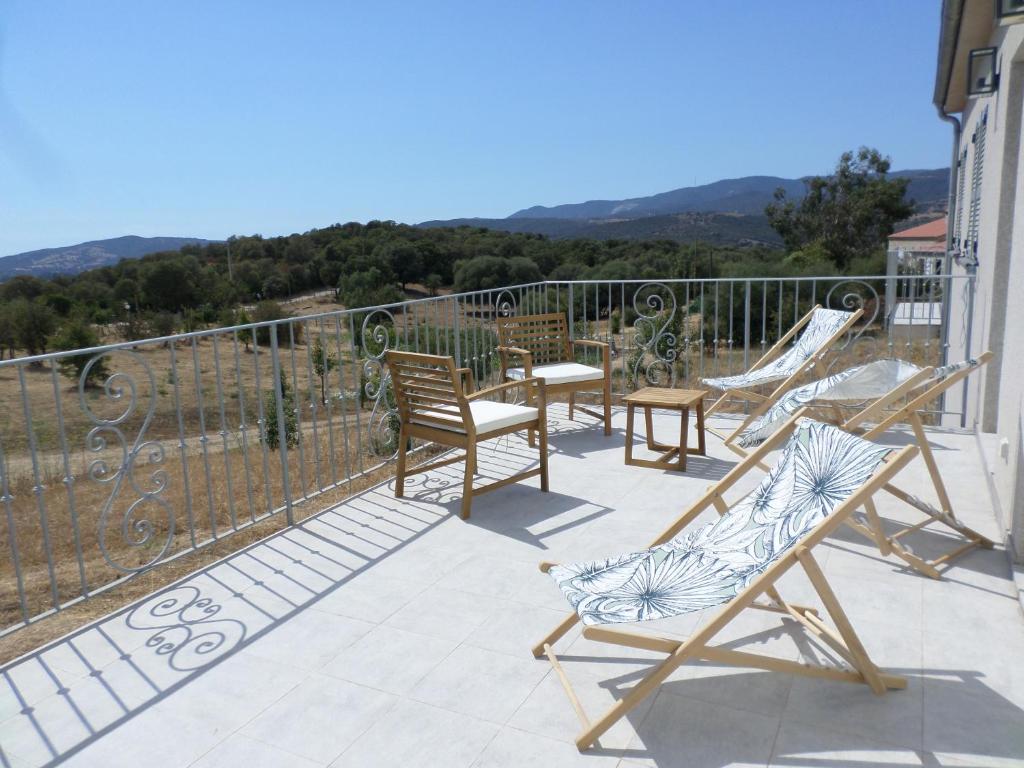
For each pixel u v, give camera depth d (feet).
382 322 15.39
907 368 10.75
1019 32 12.92
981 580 9.39
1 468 8.36
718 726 6.77
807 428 8.23
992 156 16.46
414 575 10.23
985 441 14.58
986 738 6.42
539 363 18.54
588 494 13.30
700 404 15.16
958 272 25.76
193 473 25.09
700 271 90.58
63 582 12.75
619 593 6.93
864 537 10.85
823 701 7.07
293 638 8.66
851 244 114.11
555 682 7.59
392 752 6.62
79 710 7.44
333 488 13.55
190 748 6.79
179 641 8.70
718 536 7.97
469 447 12.11
